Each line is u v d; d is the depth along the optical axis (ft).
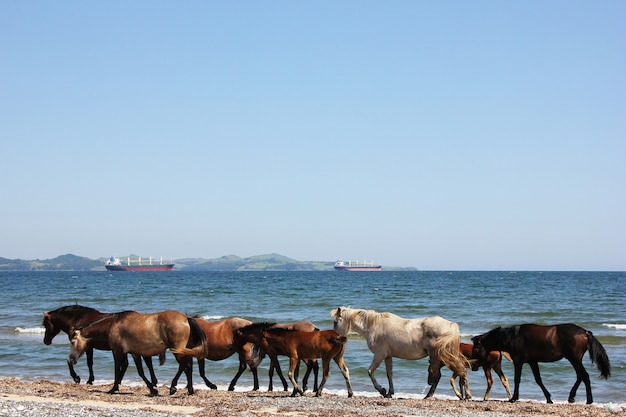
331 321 126.00
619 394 62.13
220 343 58.18
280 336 53.21
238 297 210.79
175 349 50.80
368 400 51.42
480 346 55.31
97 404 48.29
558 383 67.77
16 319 131.54
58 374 71.10
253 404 48.67
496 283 363.35
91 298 204.23
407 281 405.18
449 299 200.34
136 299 199.93
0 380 61.87
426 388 64.85
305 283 362.53
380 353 54.49
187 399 50.67
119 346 52.13
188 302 184.24
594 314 147.33
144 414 42.60
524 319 135.95
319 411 45.39
